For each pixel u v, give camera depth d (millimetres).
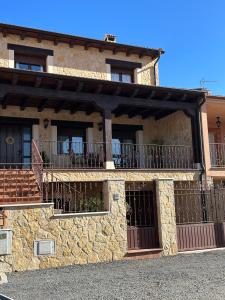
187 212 13812
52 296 6496
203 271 8523
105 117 13188
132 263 9766
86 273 8523
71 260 9617
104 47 15758
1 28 14055
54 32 14617
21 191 10758
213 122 18641
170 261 9992
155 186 11352
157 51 16562
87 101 13117
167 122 16406
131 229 10836
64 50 15234
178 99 14547
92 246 9930
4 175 11734
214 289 6859
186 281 7547
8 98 13336
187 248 11539
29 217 9297
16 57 14500
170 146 15641
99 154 14453
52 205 9586
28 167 14438
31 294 6648
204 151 14391
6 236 8891
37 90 12375
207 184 14062
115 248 10234
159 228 11078
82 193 12258
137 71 16391
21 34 14406
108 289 6969
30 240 9211
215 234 12102
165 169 13531
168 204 11273
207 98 14812
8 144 14422
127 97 13672
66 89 12859
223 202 13516
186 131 15164
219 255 10781
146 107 14250
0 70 11227
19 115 14477
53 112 15031
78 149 15328
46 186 11391
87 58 15594
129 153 16016
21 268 8977
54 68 14898
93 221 10062
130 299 6270
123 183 10703
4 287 7227
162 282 7492
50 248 9383
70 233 9703
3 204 9719
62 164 14617
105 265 9508
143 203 12781
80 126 15453
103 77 15719
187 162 14836
